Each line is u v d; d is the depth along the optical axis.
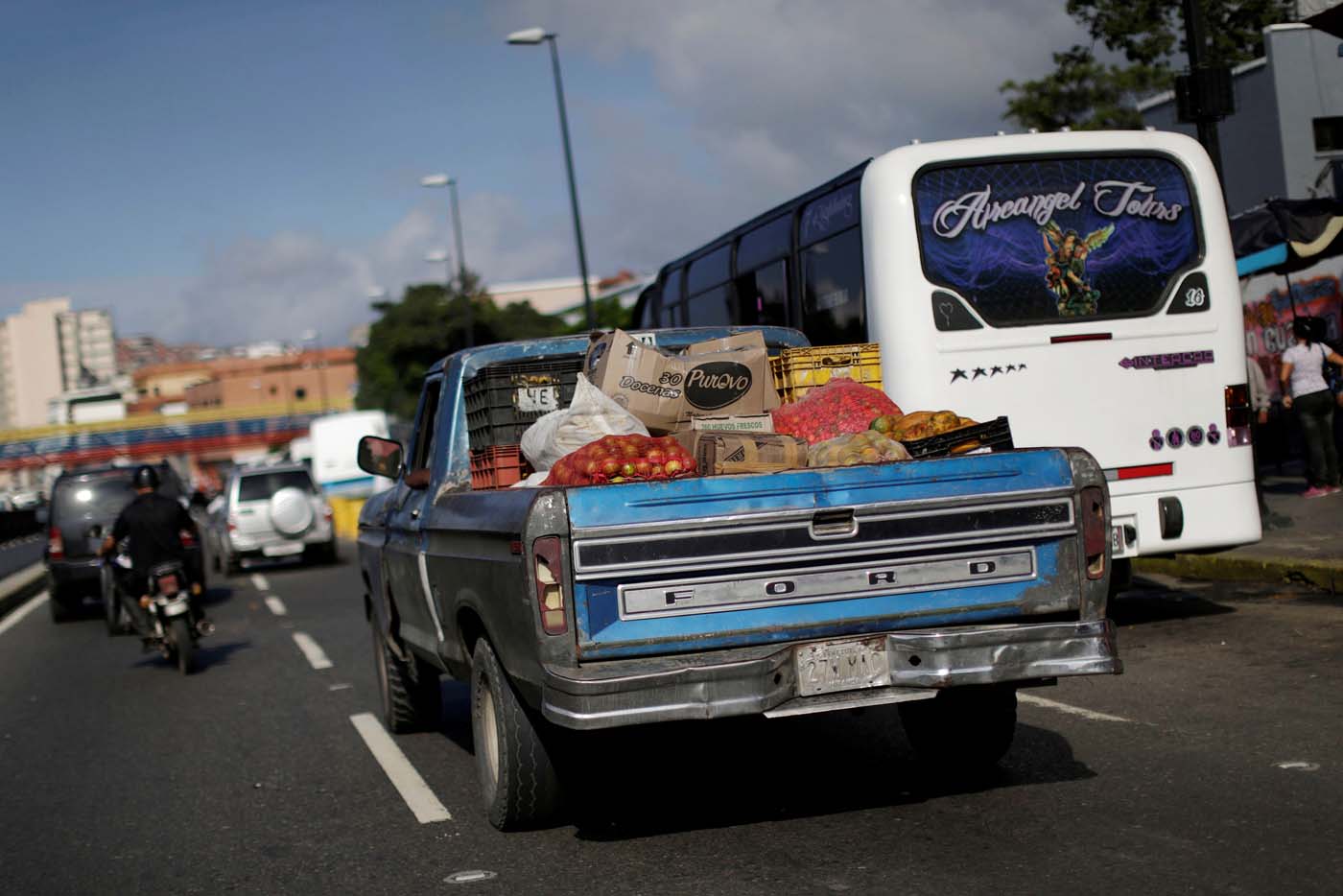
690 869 5.14
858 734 7.42
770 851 5.29
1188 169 9.69
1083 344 9.45
